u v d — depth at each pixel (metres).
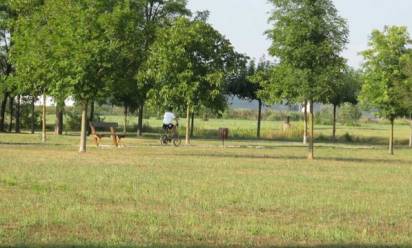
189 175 36.31
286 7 54.38
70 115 108.94
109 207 23.98
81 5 54.28
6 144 64.81
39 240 17.86
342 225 21.50
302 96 55.03
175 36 72.62
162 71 72.62
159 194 27.77
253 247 17.67
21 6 74.50
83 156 49.69
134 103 96.56
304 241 18.72
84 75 52.53
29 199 25.33
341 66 54.75
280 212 23.98
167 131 74.56
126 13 54.12
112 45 53.03
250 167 43.09
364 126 175.88
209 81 73.12
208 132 111.25
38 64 53.84
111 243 17.59
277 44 55.03
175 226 20.41
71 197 26.27
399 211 24.83
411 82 68.81
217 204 25.36
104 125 89.25
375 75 70.94
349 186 33.19
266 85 80.69
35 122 109.62
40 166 39.41
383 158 60.84
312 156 55.81
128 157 49.94
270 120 192.88
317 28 53.66
